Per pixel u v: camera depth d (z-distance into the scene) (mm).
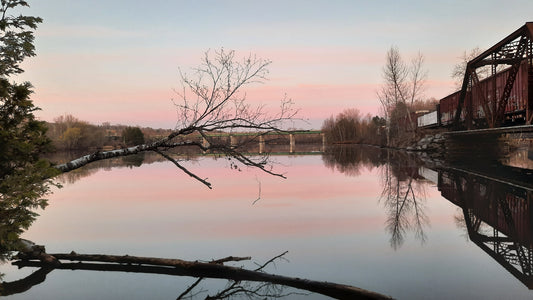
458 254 7648
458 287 5852
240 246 8383
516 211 12203
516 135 29344
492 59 25594
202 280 6266
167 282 6195
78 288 5926
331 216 11672
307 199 15039
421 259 7312
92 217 12078
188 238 9148
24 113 5332
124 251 8148
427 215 11703
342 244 8453
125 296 5605
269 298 5473
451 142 33906
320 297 5512
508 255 7523
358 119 121062
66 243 8875
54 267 6977
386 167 29016
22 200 4945
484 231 9617
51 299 5508
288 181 21328
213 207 13531
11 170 5250
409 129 64562
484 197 14969
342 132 118938
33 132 5395
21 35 5344
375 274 6496
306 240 8828
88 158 6719
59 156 54562
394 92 60875
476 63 27906
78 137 73375
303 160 40625
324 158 43438
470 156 33688
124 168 33062
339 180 21406
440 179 20938
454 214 11820
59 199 16047
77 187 20250
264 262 7234
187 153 7410
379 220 11039
